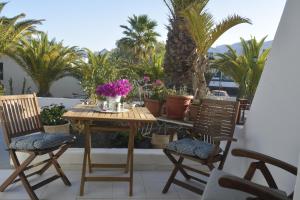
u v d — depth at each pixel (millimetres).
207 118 3334
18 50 11125
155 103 4598
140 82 5832
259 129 2891
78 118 2729
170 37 5559
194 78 4855
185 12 4492
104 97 3361
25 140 2732
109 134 4512
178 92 4699
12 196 2830
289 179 2242
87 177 2939
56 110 4605
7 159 3865
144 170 3688
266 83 2951
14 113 2857
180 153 2914
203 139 3811
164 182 3359
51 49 11594
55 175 3164
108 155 3566
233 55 10516
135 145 4191
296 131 2299
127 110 3289
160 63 9039
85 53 12195
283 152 2426
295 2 2650
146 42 19719
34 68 11438
